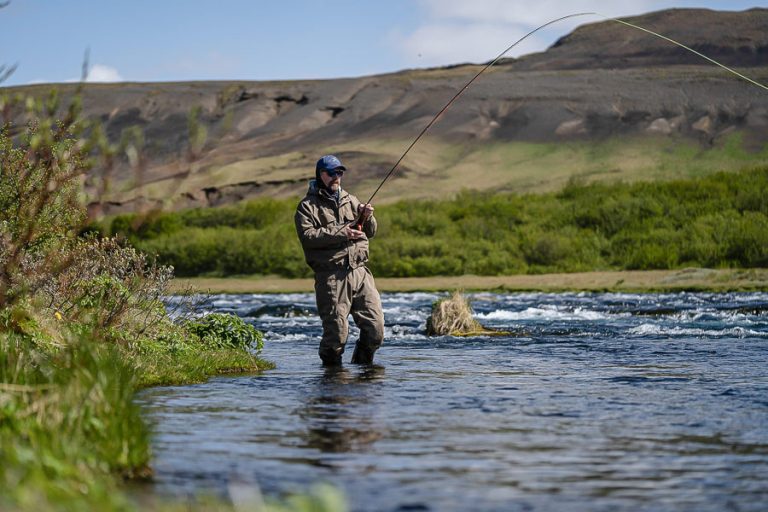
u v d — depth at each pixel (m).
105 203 6.81
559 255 54.78
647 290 37.03
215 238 62.56
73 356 9.12
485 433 8.55
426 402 10.46
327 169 14.27
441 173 124.81
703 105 138.88
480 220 64.06
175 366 12.91
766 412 9.72
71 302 13.19
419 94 175.38
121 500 5.57
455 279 48.22
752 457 7.54
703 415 9.54
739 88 145.12
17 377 8.59
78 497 5.55
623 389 11.52
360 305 14.60
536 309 29.02
